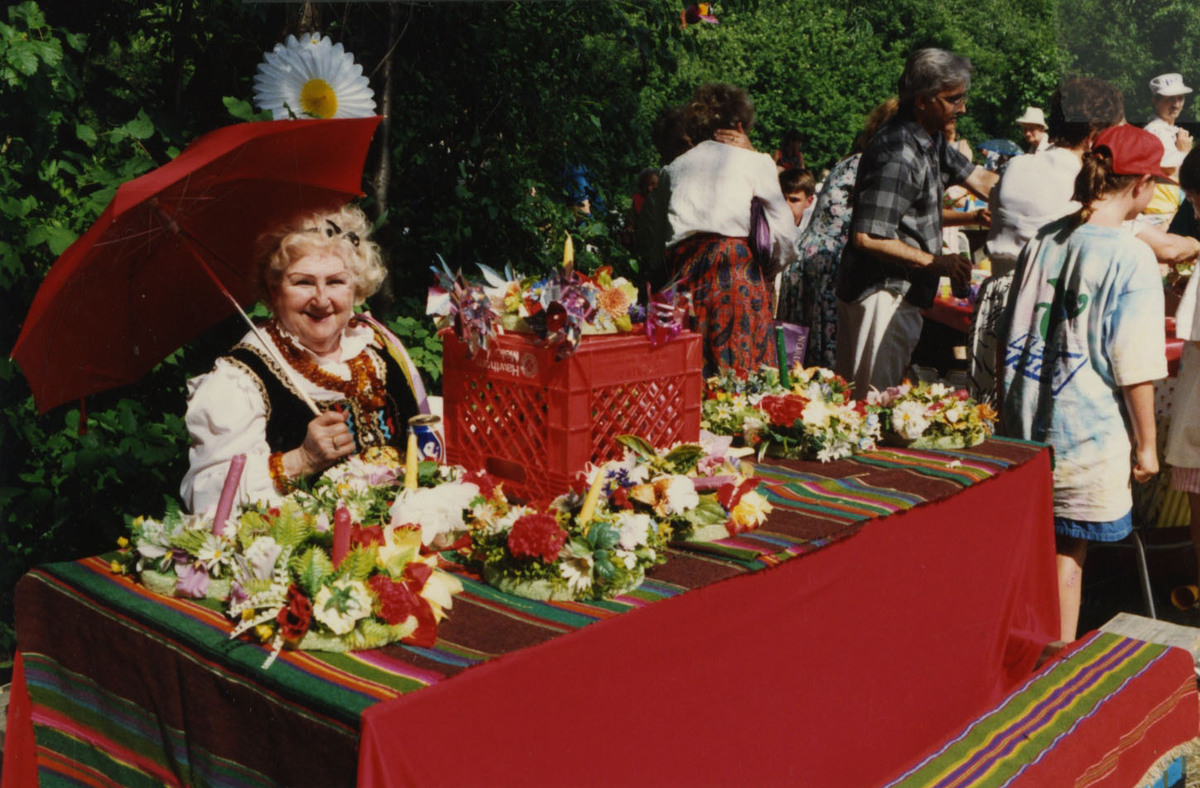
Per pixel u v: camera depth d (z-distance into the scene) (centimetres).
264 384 238
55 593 216
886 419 342
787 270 576
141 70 425
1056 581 365
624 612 200
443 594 193
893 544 271
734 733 225
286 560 186
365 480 222
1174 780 326
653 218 479
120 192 200
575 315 231
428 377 468
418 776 164
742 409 321
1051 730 284
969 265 482
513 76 556
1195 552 476
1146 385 360
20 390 365
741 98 466
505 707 177
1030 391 374
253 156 229
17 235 347
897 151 468
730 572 222
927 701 295
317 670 174
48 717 220
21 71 340
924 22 2339
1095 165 363
